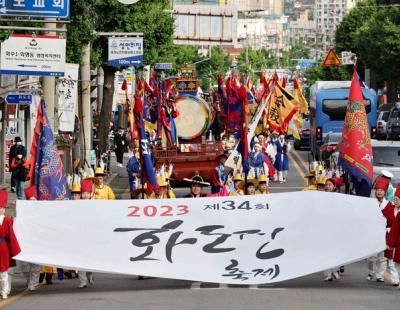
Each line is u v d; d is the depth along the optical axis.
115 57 59.06
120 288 26.08
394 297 23.64
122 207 25.41
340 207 25.48
